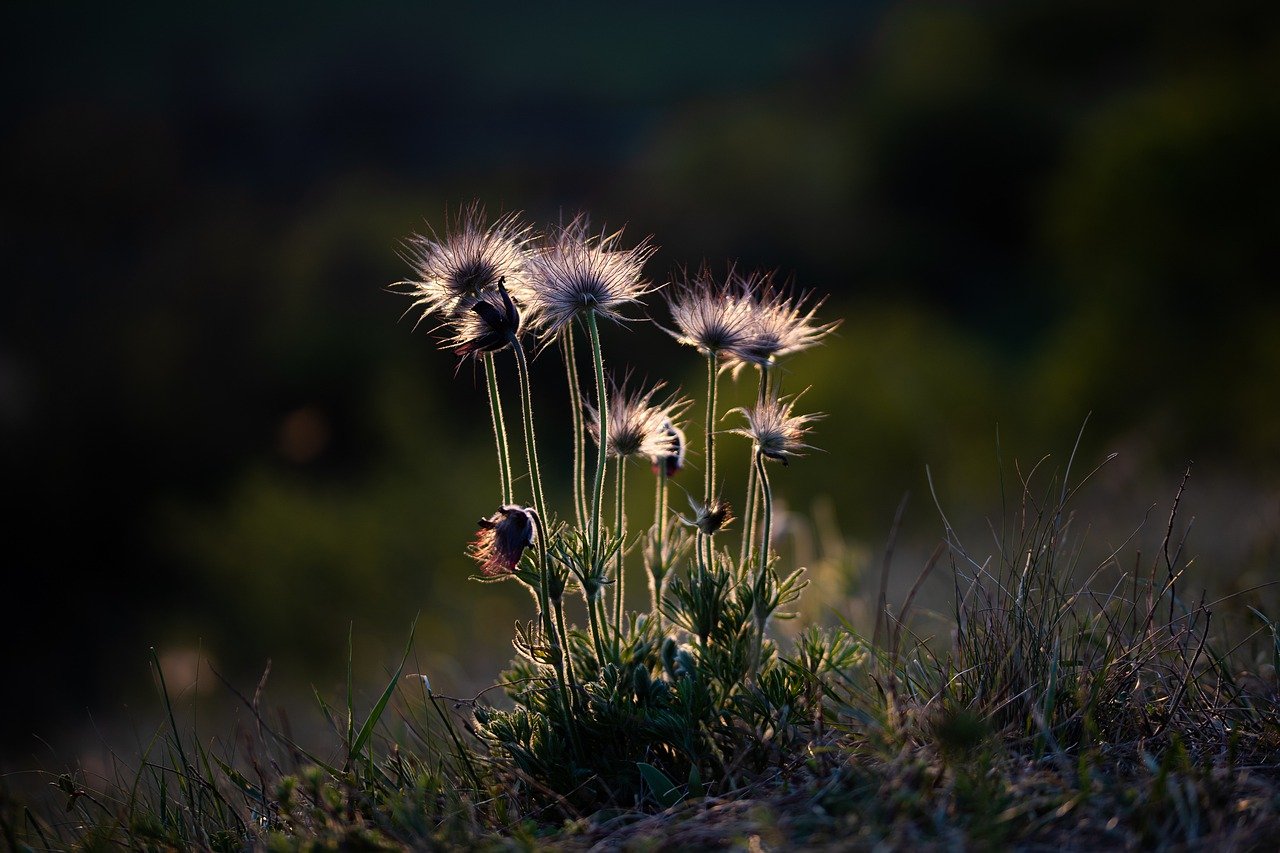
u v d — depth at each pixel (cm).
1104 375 1469
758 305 277
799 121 4916
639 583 719
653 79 8681
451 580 1264
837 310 2511
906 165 4147
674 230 3177
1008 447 1386
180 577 1645
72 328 2438
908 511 1052
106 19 10094
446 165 5091
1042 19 5262
